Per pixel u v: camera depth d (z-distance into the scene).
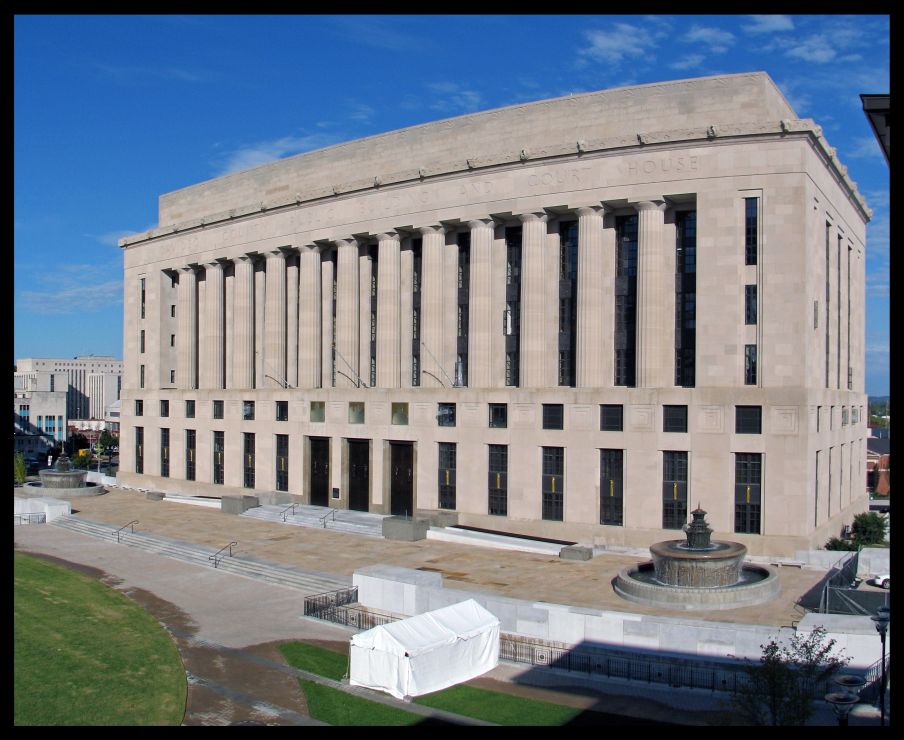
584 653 37.06
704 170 59.81
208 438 91.06
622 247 65.19
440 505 70.12
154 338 99.25
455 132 71.56
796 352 57.00
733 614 41.81
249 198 88.56
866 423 87.81
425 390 71.00
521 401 65.44
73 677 35.34
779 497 56.72
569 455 63.09
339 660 38.44
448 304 72.69
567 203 64.38
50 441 167.00
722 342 59.19
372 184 74.81
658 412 59.88
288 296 86.44
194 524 72.88
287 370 86.06
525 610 39.75
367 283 79.44
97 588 51.06
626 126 63.56
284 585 52.38
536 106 67.25
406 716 31.95
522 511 65.12
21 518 77.31
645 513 60.12
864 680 31.22
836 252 69.69
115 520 75.06
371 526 68.94
